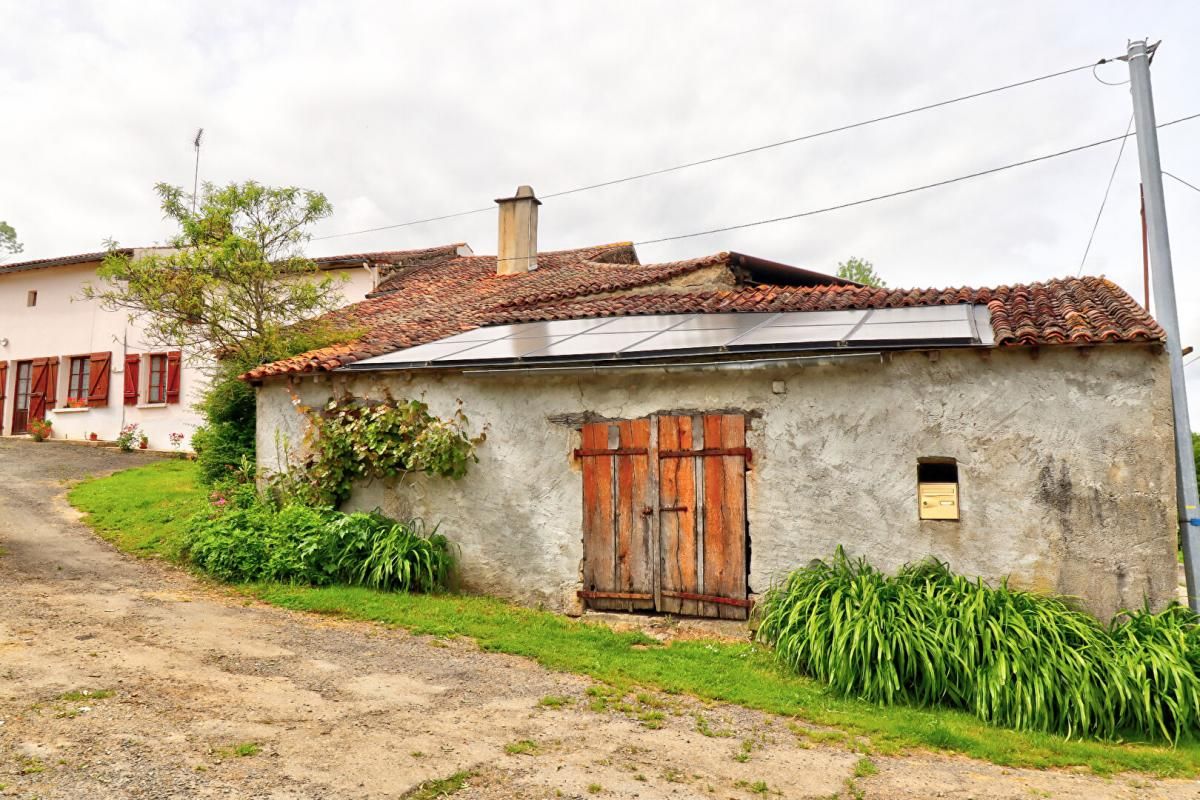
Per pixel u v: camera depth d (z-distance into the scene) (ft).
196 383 54.24
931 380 20.93
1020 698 16.31
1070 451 19.52
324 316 41.11
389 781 11.92
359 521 26.25
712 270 37.04
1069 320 20.26
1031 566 19.62
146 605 21.50
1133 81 24.76
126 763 11.71
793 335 22.53
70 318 58.70
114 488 37.42
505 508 25.71
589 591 24.32
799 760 14.08
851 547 21.34
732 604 22.43
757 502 22.48
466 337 30.09
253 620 21.07
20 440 56.08
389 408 27.20
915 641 17.43
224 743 12.79
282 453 29.81
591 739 14.40
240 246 35.53
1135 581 18.75
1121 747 15.56
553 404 25.35
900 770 13.93
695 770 13.32
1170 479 18.71
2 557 25.36
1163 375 18.98
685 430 23.54
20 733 12.44
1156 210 23.43
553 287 40.86
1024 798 13.02
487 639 20.66
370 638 20.27
